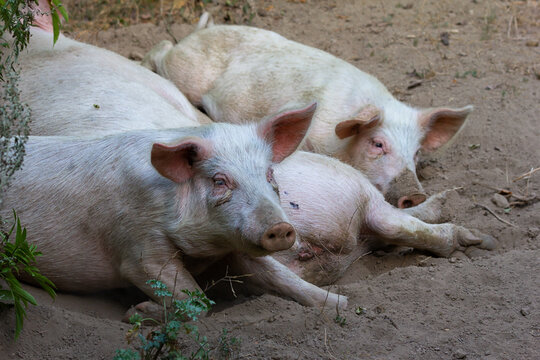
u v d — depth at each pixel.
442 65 11.45
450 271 6.62
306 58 9.70
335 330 5.64
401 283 6.45
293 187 6.98
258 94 9.55
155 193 5.82
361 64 11.52
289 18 12.95
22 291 5.21
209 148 5.68
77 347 5.30
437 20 12.95
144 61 10.87
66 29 12.03
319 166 7.20
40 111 7.62
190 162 5.76
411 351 5.37
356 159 8.54
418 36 12.38
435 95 10.59
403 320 5.82
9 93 5.13
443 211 8.02
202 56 10.25
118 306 6.34
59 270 6.11
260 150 5.82
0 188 4.97
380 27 12.70
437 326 5.73
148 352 4.82
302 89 9.26
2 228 5.91
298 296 6.31
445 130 9.07
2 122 5.01
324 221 7.00
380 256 7.52
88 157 6.09
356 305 6.20
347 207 7.11
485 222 7.86
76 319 5.55
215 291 6.70
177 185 5.80
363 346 5.43
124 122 7.55
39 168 6.09
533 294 6.11
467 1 13.63
